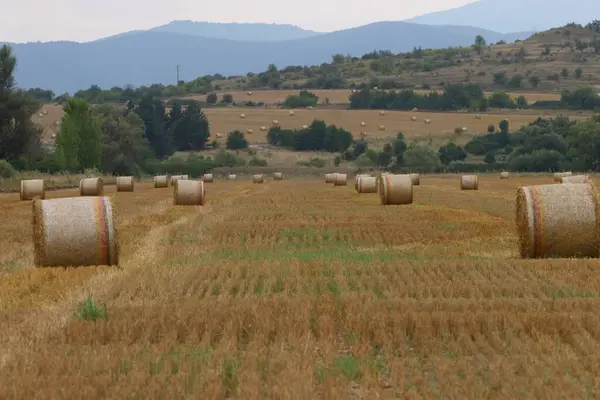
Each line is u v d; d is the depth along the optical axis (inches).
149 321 1226.0
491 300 1397.6
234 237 2647.6
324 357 1040.2
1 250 2348.7
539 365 979.3
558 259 1867.6
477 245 2342.5
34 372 967.6
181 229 2869.1
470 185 5826.8
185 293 1556.3
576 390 884.6
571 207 1888.5
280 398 861.2
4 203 4446.4
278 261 1946.4
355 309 1315.2
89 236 1836.9
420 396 872.3
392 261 1932.8
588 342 1079.0
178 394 878.4
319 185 7524.6
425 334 1143.0
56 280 1640.0
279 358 1016.2
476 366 1006.4
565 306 1325.0
